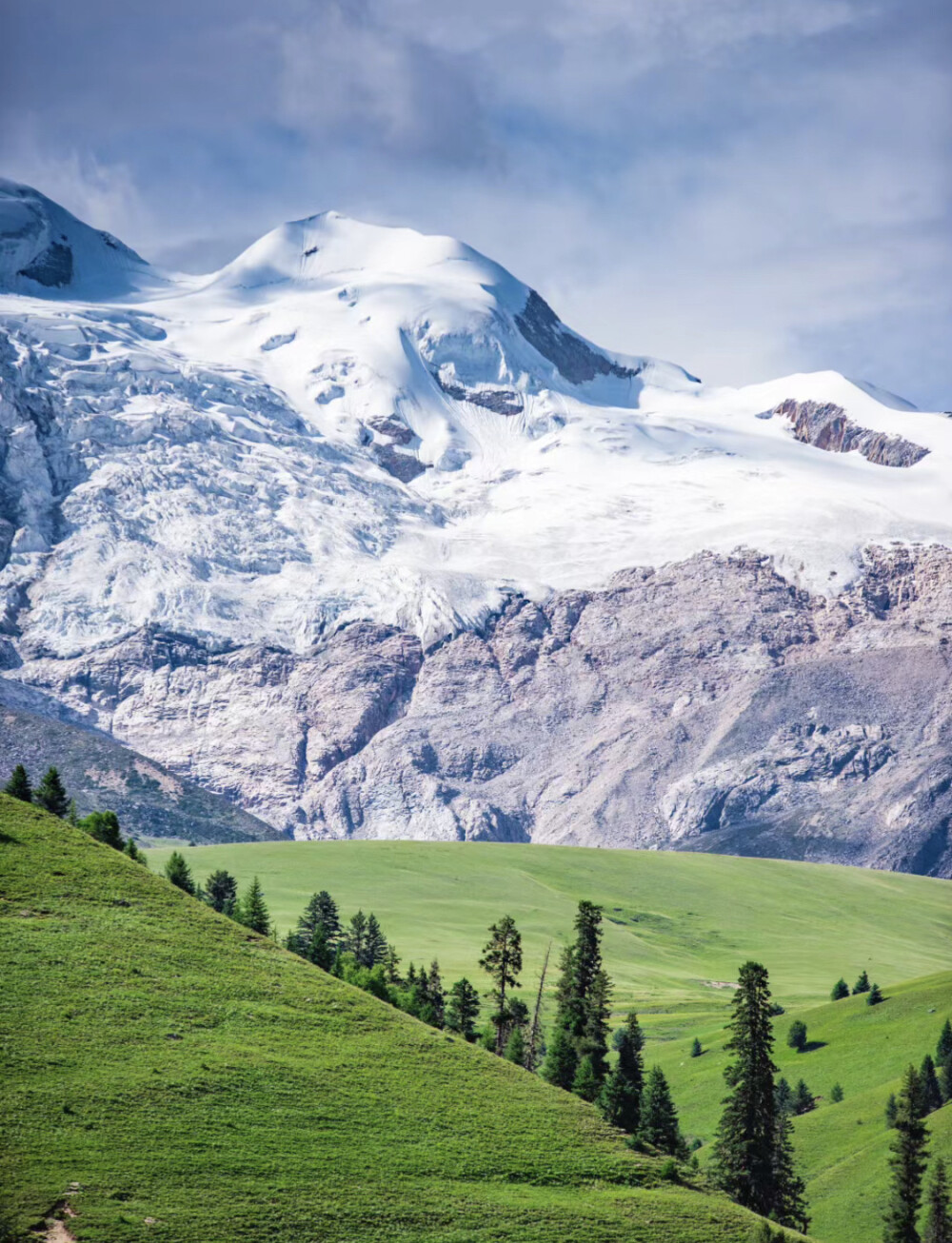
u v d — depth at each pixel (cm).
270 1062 15812
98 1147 13275
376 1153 14725
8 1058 14225
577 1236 14275
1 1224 11788
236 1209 12938
